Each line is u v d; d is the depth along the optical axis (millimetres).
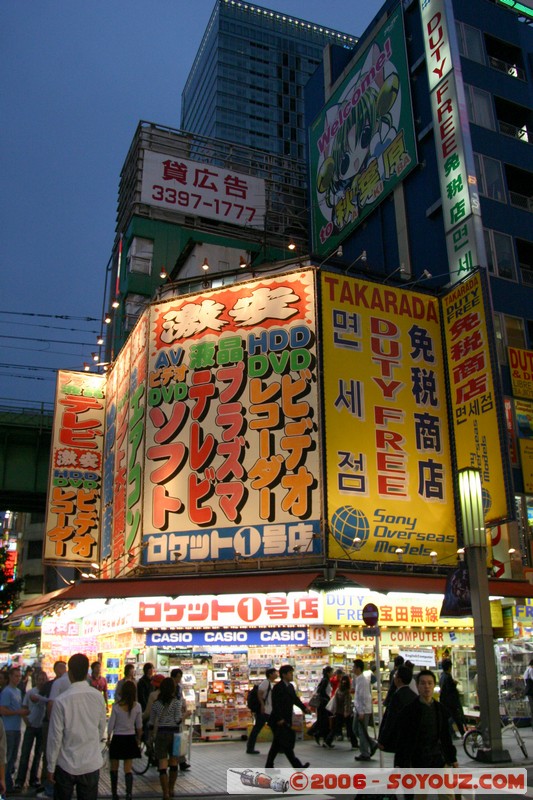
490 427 20266
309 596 18625
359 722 13219
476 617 13266
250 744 14773
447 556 20172
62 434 27500
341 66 39312
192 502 20547
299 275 21500
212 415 21094
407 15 32594
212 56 117938
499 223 28156
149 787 11633
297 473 19703
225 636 18484
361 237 34094
